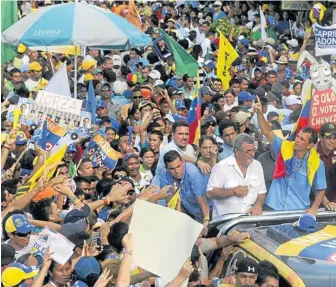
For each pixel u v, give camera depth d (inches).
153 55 1483.8
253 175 614.5
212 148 655.1
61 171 691.4
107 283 454.9
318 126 654.5
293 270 426.6
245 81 1175.0
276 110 1005.2
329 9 1578.5
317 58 1012.5
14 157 775.7
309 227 474.6
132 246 459.2
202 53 1642.5
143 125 954.7
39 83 1209.4
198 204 639.1
